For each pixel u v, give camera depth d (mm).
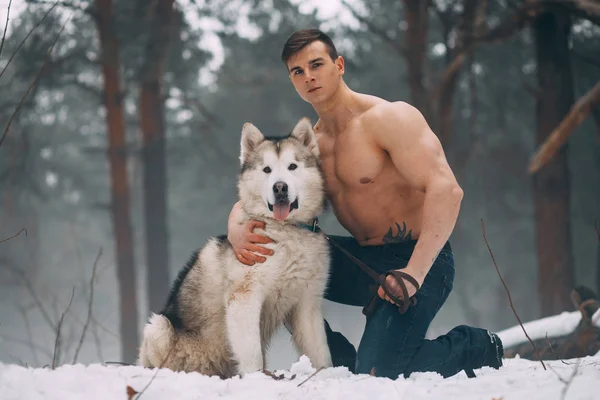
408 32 15336
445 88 14742
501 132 24344
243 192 4129
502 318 27219
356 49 20500
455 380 3225
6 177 19781
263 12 19297
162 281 17000
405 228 3961
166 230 17156
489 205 26328
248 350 3803
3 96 17844
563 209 12742
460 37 13938
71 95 26078
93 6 16281
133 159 28016
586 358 4125
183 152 24234
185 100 18172
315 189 4074
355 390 3033
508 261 27062
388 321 3695
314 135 4105
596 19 11336
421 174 3658
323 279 4098
